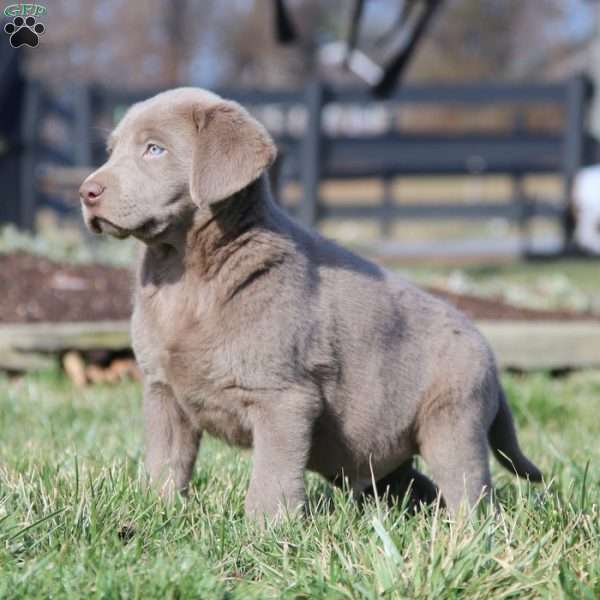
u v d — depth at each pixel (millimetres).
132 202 6121
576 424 9414
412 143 26625
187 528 5684
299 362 6051
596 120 30375
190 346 5996
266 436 5973
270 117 46125
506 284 18406
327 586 4934
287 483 5930
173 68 75812
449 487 6535
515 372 11953
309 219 26109
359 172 28766
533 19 80438
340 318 6320
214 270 6051
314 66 78500
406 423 6594
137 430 8562
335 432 6465
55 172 22422
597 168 26797
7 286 12969
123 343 11469
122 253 16828
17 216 26641
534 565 5152
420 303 6773
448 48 76688
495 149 26797
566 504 6113
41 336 11219
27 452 7227
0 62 26375
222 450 7637
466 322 6945
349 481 6895
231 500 6297
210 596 4770
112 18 74062
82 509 5617
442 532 5457
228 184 5988
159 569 4879
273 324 5969
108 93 24703
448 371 6590
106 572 4836
